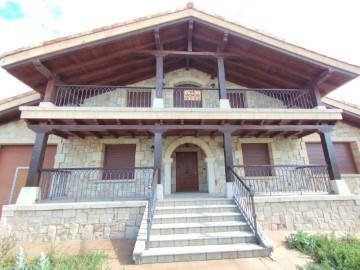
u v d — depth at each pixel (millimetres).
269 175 8203
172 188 8617
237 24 6555
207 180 8297
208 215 4984
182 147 9086
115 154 8094
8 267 3174
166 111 6109
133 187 7551
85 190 7340
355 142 8812
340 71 6496
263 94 9000
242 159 8242
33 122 6062
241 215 5051
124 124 6363
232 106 8844
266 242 4051
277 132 7770
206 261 3729
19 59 5512
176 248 4027
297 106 8086
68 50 5801
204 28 6973
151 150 8023
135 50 6898
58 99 7145
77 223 5242
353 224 5699
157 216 4934
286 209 5730
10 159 7914
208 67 8750
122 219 5344
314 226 5625
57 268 2984
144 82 8789
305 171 8070
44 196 7105
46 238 5066
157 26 6395
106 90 8430
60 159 7621
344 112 8297
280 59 6977
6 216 5141
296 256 3854
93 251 4258
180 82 8984
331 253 3475
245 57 7293
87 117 5848
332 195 5902
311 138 8672
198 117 6160
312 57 6453
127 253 4172
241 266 3484
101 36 5934
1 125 8039
